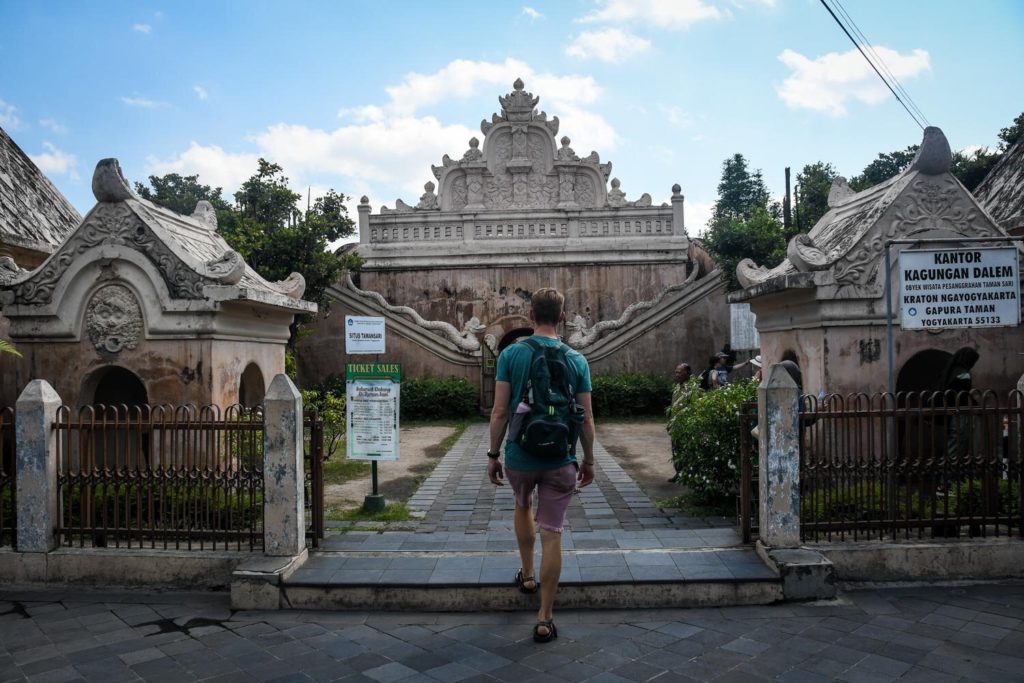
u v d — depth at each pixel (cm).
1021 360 714
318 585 494
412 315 1958
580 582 486
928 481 577
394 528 677
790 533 520
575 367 447
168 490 584
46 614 491
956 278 559
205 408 553
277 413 532
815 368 718
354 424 755
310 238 1655
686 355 1930
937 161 700
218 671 399
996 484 535
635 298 2148
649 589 486
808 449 580
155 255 691
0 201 887
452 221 2200
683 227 2159
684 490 860
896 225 699
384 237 2216
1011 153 1095
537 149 2269
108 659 416
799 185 2091
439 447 1308
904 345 707
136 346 698
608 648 422
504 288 2158
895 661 397
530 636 442
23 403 550
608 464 1073
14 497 574
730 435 708
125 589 539
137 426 554
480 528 681
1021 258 707
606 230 2191
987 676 378
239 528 550
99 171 693
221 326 699
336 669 400
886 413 533
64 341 707
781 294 772
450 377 1888
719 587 487
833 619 458
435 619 474
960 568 521
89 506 561
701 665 397
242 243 1474
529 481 439
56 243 916
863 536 545
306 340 1938
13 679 391
